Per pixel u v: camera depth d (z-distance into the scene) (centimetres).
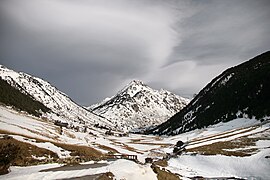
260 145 8581
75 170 2423
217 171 6594
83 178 2094
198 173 6200
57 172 2322
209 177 5750
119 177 2339
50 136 9869
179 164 7506
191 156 8056
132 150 13175
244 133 11806
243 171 6381
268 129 11350
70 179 2062
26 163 2998
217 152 7956
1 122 9075
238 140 9894
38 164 2972
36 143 5275
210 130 17300
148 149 15050
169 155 9600
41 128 11650
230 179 5678
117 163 2895
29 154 4238
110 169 2486
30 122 13212
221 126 17125
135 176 2506
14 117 12975
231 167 6744
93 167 2628
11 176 2167
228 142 9744
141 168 2817
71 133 14675
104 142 14762
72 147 6400
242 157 7206
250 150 7944
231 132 13575
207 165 7138
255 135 10544
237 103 18788
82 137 14712
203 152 8188
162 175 3028
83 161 3431
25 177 2131
